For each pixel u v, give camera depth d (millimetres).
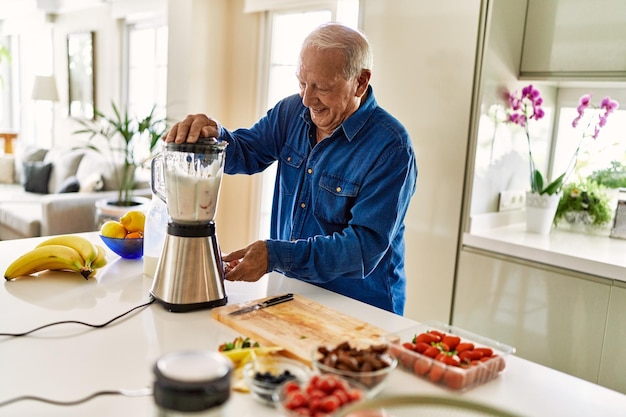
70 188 4336
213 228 1226
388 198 1355
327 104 1396
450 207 2367
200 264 1202
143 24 4863
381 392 864
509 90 2369
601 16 2096
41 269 1401
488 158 2348
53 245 1438
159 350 1001
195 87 3418
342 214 1473
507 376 986
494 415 643
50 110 6312
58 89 6078
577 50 2180
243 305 1213
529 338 2127
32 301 1230
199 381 556
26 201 4473
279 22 3279
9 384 850
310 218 1565
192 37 3344
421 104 2432
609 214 2414
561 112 2637
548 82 2418
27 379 869
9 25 6676
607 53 2092
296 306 1238
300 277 1452
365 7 2611
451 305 2393
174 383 552
